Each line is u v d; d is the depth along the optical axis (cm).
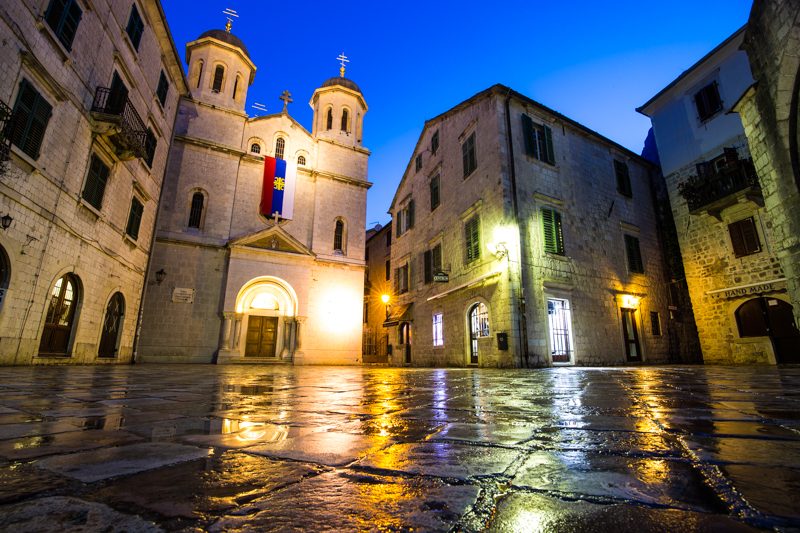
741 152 1378
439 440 172
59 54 933
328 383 567
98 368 947
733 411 248
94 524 82
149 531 79
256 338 1814
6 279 808
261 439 173
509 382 576
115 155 1195
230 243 1809
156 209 1617
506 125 1475
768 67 671
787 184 685
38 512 88
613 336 1490
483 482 114
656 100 1670
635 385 477
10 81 794
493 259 1386
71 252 1023
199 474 121
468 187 1619
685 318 1755
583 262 1503
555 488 108
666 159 1636
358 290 2077
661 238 1831
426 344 1822
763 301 1292
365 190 2248
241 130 1992
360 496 103
